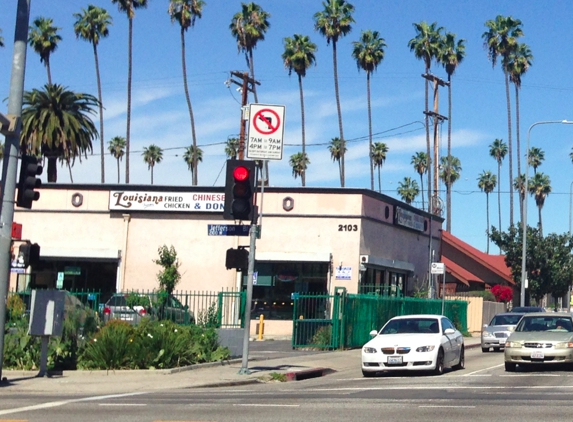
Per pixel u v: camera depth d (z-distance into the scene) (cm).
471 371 2133
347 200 3528
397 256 3991
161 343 2023
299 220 3553
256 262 3588
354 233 3509
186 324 2325
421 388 1677
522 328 2250
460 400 1434
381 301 3134
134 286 3647
